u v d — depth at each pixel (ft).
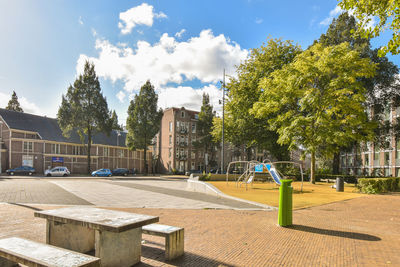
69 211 13.84
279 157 94.63
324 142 68.33
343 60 58.08
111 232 11.64
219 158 230.27
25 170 131.75
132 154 207.21
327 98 59.47
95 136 189.26
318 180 86.99
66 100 149.59
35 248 10.43
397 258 14.10
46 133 160.97
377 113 99.96
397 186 57.31
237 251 15.01
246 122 89.35
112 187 56.85
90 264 9.00
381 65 93.76
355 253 14.89
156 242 16.40
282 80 65.57
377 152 140.26
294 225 21.53
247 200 35.70
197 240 17.01
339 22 104.12
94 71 155.43
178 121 205.05
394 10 21.58
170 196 41.60
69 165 165.37
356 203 35.22
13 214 24.81
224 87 94.79
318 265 13.10
